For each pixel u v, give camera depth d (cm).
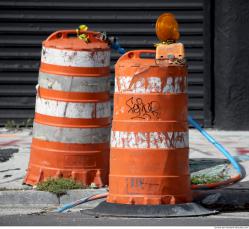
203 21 2516
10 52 2547
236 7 2442
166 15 1598
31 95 2555
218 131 2494
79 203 1625
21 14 2541
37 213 1595
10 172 1883
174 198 1518
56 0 2536
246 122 2484
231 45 2456
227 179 1778
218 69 2494
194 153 2117
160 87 1508
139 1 2536
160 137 1508
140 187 1511
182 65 1527
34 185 1727
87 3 2536
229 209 1652
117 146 1530
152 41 2538
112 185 1541
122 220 1480
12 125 2550
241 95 2475
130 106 1512
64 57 1691
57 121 1702
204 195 1673
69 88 1694
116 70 1538
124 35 2541
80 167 1712
